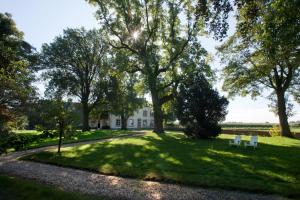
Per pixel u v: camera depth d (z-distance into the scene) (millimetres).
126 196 9773
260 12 15227
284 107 37250
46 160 17141
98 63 50688
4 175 12969
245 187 10484
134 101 60656
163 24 35969
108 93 50312
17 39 37625
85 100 51156
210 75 36062
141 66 37719
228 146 21703
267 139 31438
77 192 10281
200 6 13711
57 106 20625
